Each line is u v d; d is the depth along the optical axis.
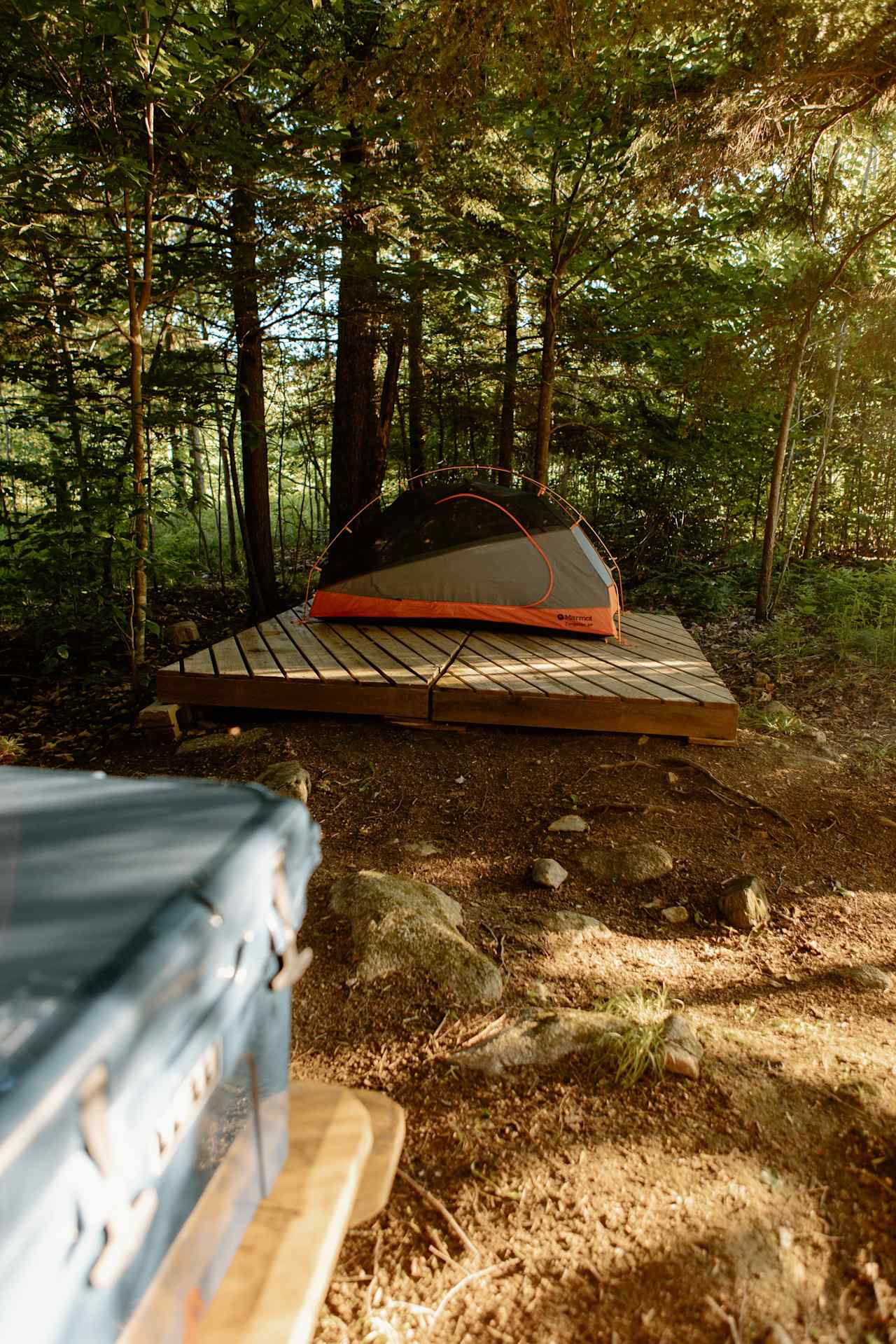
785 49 5.41
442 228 8.16
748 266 9.48
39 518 6.09
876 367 8.55
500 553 6.74
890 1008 2.83
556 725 5.10
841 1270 1.57
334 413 9.77
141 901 0.84
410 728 5.22
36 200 5.29
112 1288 0.73
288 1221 1.14
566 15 4.82
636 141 6.62
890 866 3.96
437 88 5.19
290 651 5.99
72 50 4.91
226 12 6.06
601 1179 1.80
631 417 11.19
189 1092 0.85
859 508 11.02
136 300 6.32
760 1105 2.07
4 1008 0.68
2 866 0.92
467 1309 1.51
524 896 3.59
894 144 7.38
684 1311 1.47
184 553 12.55
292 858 1.08
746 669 7.27
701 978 3.00
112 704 6.27
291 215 6.50
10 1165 0.56
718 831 4.22
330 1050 2.35
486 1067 2.22
